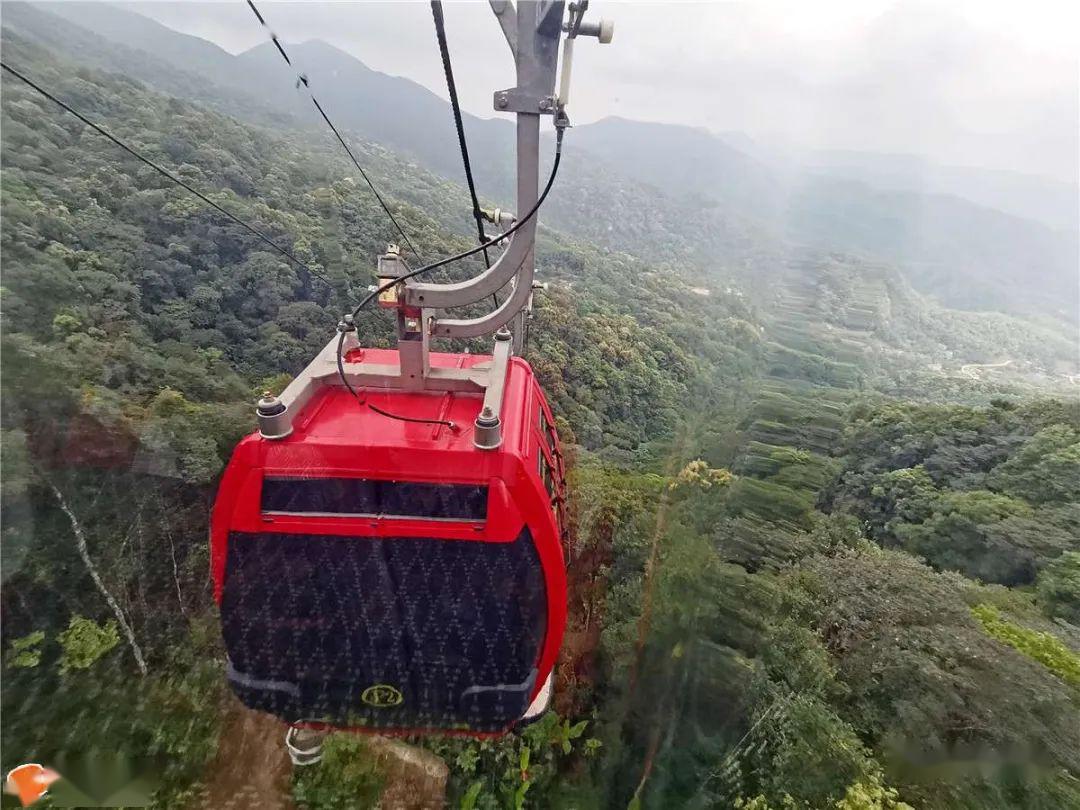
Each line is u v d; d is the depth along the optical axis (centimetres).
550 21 256
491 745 226
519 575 236
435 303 299
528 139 284
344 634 221
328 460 228
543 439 363
